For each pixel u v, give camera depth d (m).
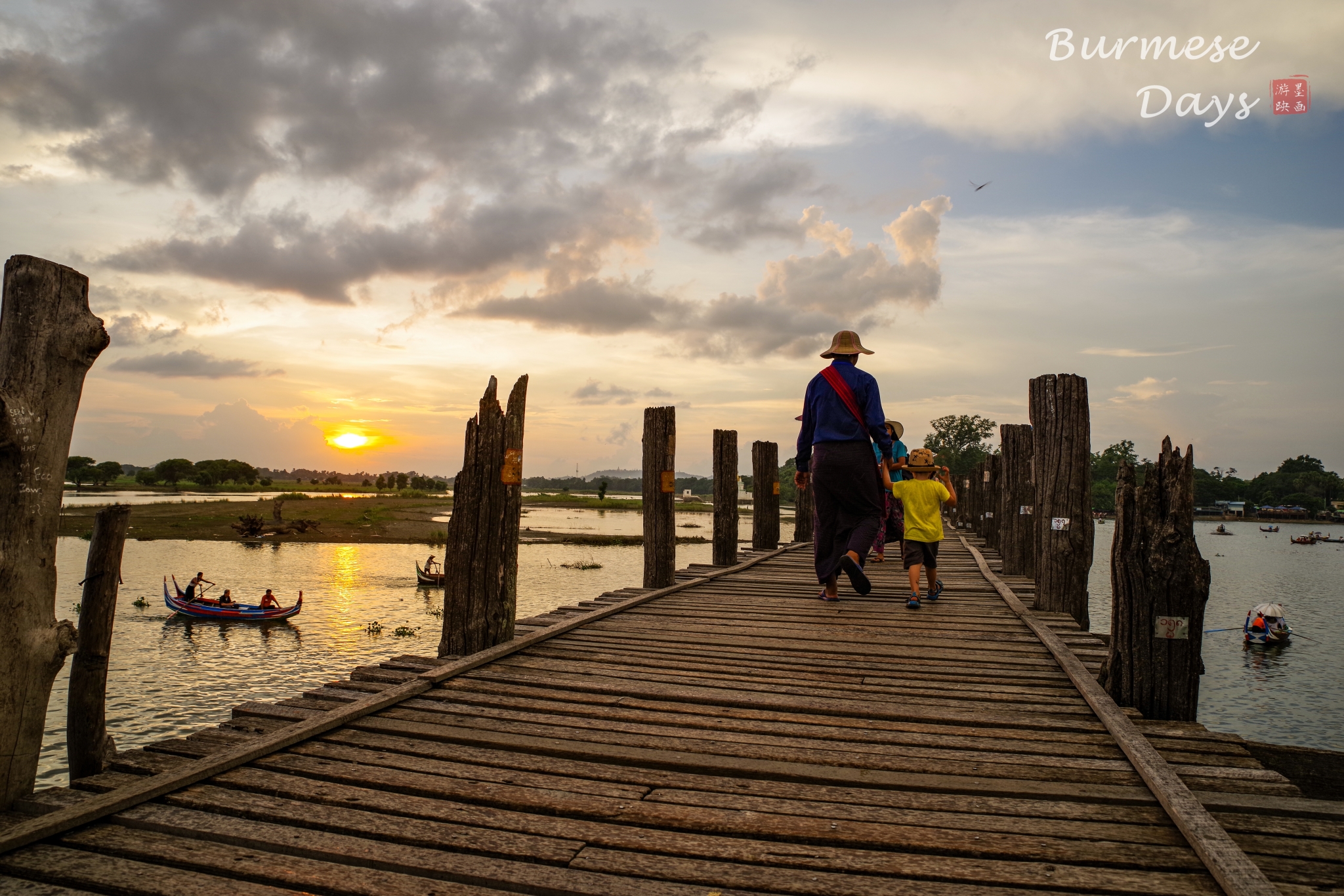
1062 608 6.49
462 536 5.12
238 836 2.62
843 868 2.42
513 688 4.36
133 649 17.80
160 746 3.42
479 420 5.16
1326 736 14.05
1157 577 3.95
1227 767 3.19
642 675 4.62
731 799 2.92
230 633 19.56
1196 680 3.90
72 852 2.54
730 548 10.29
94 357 2.98
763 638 5.65
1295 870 2.39
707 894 2.27
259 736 3.54
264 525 51.94
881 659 5.04
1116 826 2.69
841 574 9.55
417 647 18.06
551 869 2.42
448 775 3.15
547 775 3.16
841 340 7.04
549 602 23.05
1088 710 3.96
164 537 45.09
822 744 3.48
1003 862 2.46
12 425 2.70
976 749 3.42
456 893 2.30
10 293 2.82
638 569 32.88
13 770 2.83
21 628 2.80
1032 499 9.11
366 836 2.65
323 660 16.86
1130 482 4.09
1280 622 22.45
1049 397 6.63
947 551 13.33
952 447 101.75
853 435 6.78
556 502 121.38
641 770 3.22
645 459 8.20
